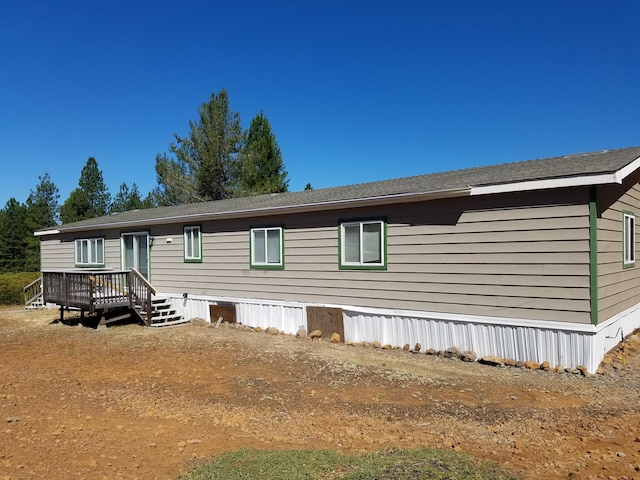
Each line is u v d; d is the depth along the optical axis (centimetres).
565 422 573
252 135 3678
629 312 980
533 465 449
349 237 1120
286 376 812
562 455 473
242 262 1358
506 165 1178
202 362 928
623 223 943
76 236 1920
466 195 897
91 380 805
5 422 569
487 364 869
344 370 843
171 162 3128
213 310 1423
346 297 1123
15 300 2236
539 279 831
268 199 1536
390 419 598
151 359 965
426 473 410
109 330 1348
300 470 427
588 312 784
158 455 482
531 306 840
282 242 1257
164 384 774
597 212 796
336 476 416
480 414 611
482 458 466
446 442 515
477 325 902
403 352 987
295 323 1222
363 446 509
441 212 957
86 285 1386
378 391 719
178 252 1540
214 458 468
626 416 590
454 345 934
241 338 1177
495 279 883
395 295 1032
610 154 965
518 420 585
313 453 470
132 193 4391
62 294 1474
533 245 838
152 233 1619
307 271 1202
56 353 1050
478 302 905
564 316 806
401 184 1168
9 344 1180
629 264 986
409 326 1005
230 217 1353
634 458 461
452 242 941
